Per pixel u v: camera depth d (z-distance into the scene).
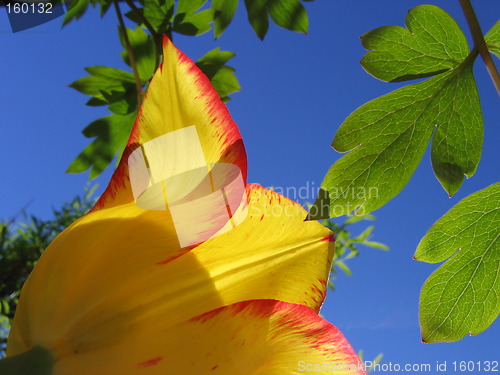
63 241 0.12
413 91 0.18
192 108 0.13
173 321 0.12
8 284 0.67
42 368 0.11
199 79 0.13
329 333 0.13
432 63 0.18
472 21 0.18
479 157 0.18
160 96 0.13
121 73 0.28
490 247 0.18
